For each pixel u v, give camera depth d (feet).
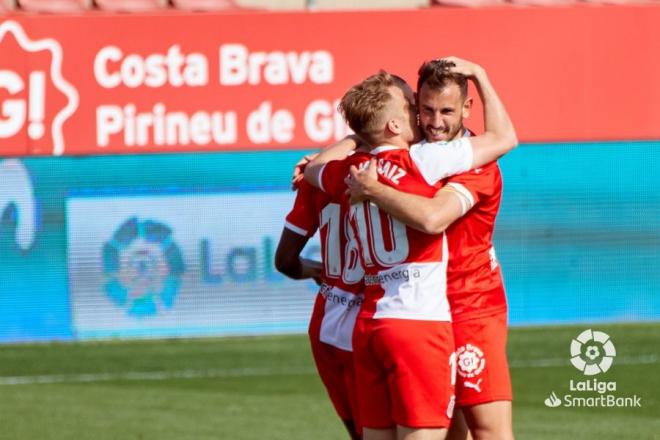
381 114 57.21
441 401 55.42
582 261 150.20
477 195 55.93
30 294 143.23
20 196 143.02
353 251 60.03
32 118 142.61
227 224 145.79
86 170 143.84
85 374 123.03
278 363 127.95
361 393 57.72
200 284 145.48
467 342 59.62
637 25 147.84
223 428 94.63
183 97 144.15
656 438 89.86
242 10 150.00
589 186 149.59
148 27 143.43
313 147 145.59
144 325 144.77
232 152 145.28
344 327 60.90
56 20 142.10
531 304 149.59
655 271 151.02
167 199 144.87
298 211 63.98
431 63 56.95
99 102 143.43
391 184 55.62
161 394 111.34
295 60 144.77
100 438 91.20
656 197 150.41
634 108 148.56
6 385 117.29
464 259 59.31
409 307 55.11
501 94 147.02
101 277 144.36
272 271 146.30
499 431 60.18
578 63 147.54
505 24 146.30
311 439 90.33
